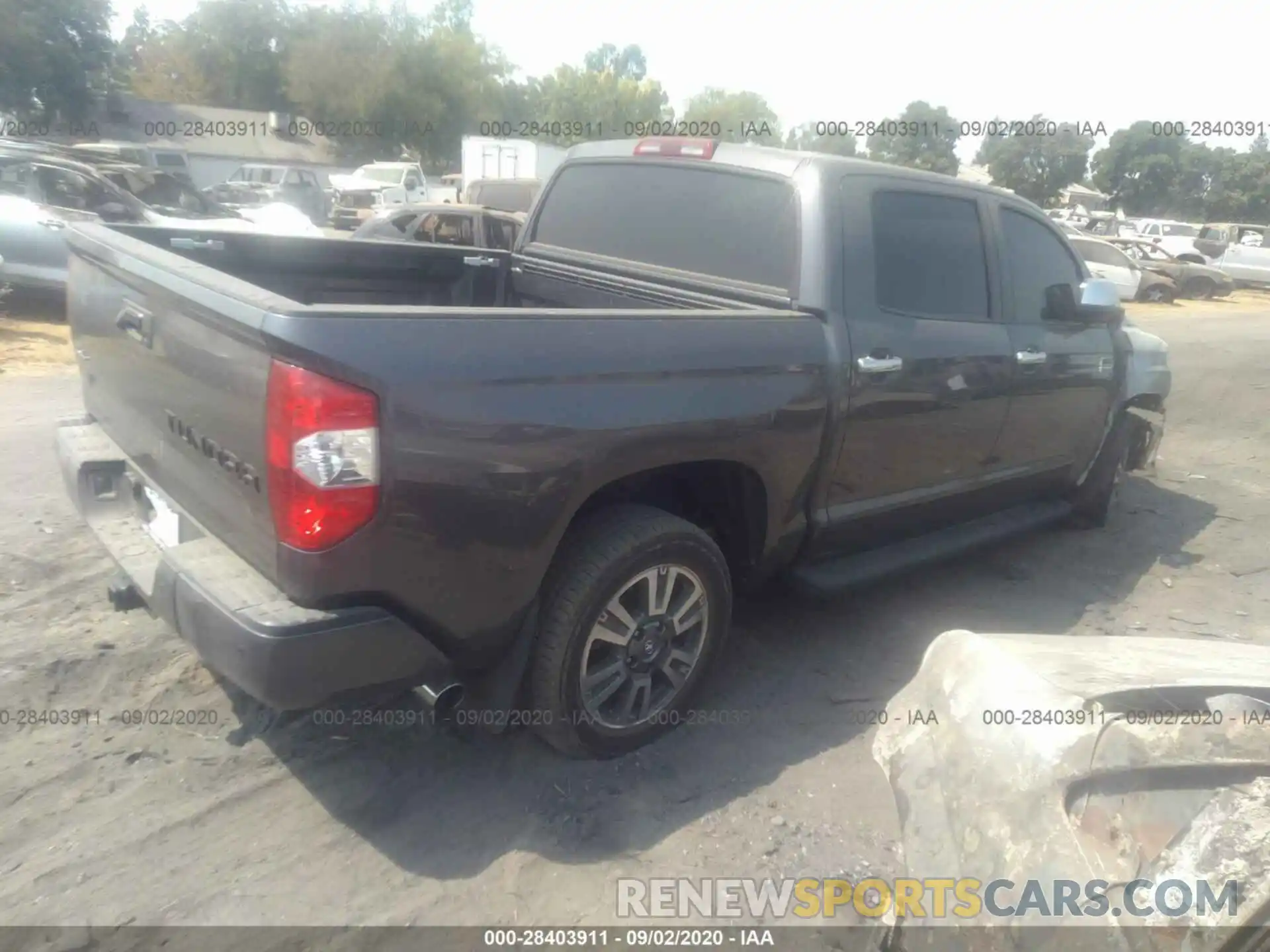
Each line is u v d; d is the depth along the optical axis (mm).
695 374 3211
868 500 4078
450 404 2646
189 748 3268
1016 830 2094
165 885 2699
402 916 2660
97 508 3502
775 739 3609
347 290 4656
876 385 3824
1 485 5371
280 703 2566
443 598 2781
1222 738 2123
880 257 3982
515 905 2730
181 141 41062
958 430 4352
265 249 4336
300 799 3080
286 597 2643
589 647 3168
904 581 5148
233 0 54125
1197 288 26312
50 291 11164
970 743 2303
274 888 2723
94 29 41531
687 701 3564
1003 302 4629
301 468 2492
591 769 3336
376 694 2730
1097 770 2074
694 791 3270
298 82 44750
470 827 3014
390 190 28359
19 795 2994
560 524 2941
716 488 3654
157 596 2840
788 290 3809
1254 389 11305
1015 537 5137
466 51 45562
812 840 3086
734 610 4613
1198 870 1886
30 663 3633
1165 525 6410
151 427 3189
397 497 2594
